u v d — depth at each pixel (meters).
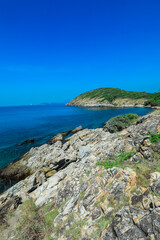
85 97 154.25
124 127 27.50
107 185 8.30
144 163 9.32
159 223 4.79
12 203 11.05
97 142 21.92
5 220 9.47
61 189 10.98
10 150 25.53
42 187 13.46
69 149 23.73
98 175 9.70
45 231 7.65
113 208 6.76
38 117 71.56
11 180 16.84
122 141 15.25
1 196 12.56
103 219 6.55
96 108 105.50
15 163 20.09
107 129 29.45
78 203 8.47
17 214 10.09
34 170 18.17
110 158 12.39
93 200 7.93
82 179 10.46
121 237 5.02
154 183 6.73
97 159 13.74
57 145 24.50
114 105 106.75
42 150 22.16
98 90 157.00
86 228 6.55
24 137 33.59
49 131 39.28
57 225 7.79
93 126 43.22
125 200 6.76
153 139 10.94
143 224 5.04
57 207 9.47
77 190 9.50
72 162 19.11
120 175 8.35
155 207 5.54
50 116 74.06
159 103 75.94
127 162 10.49
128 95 114.31
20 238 7.61
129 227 5.21
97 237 5.86
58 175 14.63
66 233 6.83
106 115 64.25
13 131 39.66
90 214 7.25
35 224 8.37
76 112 89.38
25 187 14.15
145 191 6.60
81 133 27.89
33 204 11.09
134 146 13.53
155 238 4.49
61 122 53.16
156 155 9.56
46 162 18.72
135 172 7.99
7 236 8.16
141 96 101.19
